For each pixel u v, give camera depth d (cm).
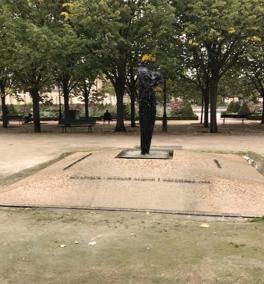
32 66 2423
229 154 1311
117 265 508
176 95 3712
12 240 602
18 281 470
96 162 973
